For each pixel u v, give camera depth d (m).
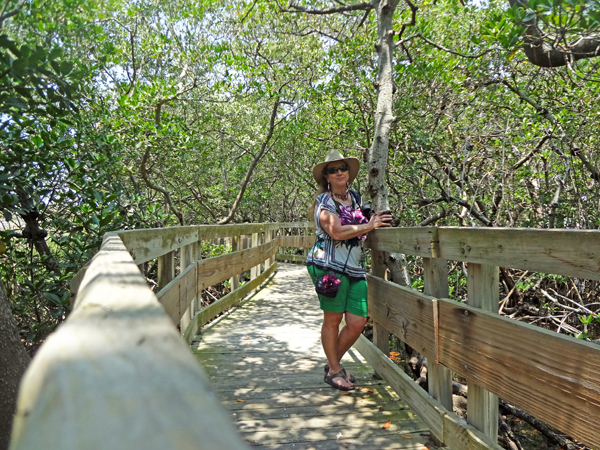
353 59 6.73
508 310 5.90
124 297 0.61
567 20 3.01
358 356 3.86
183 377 0.32
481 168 6.53
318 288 2.91
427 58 6.29
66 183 4.26
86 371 0.33
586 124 5.09
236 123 10.98
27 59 2.77
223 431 0.23
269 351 3.96
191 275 3.78
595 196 5.28
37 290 3.71
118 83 7.94
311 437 2.41
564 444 4.69
